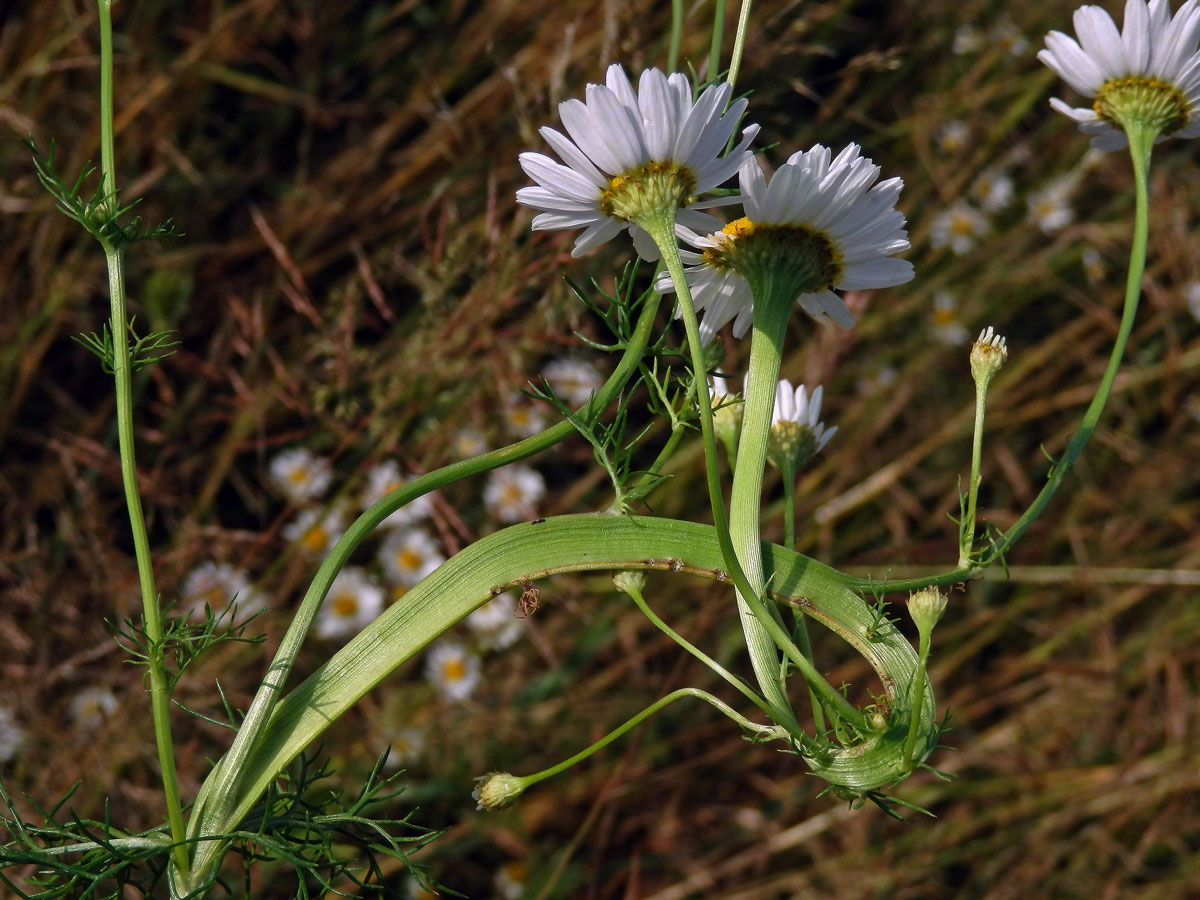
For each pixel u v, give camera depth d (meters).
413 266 0.73
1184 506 0.90
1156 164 1.00
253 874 0.63
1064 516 0.90
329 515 0.70
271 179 0.81
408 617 0.30
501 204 0.72
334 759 0.70
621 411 0.32
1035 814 0.80
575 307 0.68
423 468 0.71
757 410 0.31
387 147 0.82
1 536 0.72
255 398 0.72
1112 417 0.94
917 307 0.91
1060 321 0.95
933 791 0.81
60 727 0.67
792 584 0.30
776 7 0.75
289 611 0.70
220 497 0.77
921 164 0.93
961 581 0.31
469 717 0.72
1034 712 0.84
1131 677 0.85
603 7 0.75
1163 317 0.91
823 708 0.31
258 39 0.79
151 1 0.78
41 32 0.76
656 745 0.76
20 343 0.73
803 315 0.87
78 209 0.30
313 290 0.78
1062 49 0.36
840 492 0.85
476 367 0.69
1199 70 0.35
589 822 0.70
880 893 0.76
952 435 0.86
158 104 0.77
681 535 0.31
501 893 0.72
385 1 0.83
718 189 0.31
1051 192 0.94
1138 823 0.81
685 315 0.29
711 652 0.78
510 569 0.30
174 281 0.72
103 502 0.73
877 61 0.72
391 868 0.70
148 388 0.77
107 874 0.30
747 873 0.77
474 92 0.78
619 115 0.30
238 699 0.68
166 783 0.30
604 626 0.77
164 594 0.70
